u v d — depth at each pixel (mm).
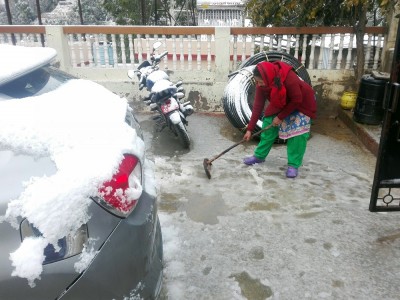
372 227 2854
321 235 2756
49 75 2135
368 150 4445
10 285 1282
